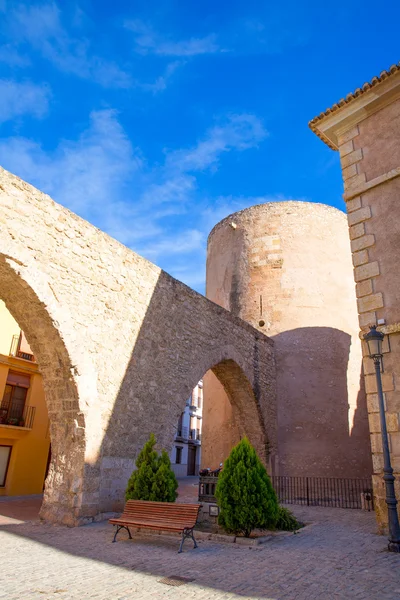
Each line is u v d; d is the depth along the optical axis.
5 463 14.99
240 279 17.34
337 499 13.50
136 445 9.27
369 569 5.03
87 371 8.40
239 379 13.74
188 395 11.02
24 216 7.68
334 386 15.23
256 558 5.51
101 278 9.11
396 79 8.88
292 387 15.29
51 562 5.16
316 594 4.12
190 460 37.41
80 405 8.17
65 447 8.34
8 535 6.80
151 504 6.65
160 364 10.33
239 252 17.80
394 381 7.67
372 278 8.49
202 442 16.67
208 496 8.21
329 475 14.03
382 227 8.62
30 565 5.00
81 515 7.71
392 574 4.83
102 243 9.31
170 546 6.16
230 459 7.23
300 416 14.89
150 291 10.45
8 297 8.08
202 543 6.38
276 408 15.15
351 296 16.97
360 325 8.41
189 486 20.56
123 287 9.66
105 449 8.52
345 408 15.00
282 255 16.89
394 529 6.13
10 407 15.43
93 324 8.73
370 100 9.28
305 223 17.36
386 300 8.17
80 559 5.32
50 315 7.85
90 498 7.96
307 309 16.16
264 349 15.09
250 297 16.83
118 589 4.16
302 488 13.99
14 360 15.57
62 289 8.17
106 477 8.40
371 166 9.14
